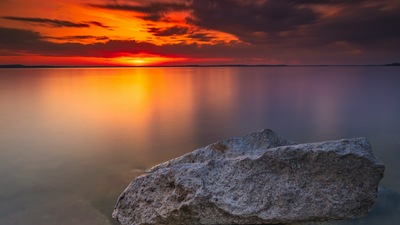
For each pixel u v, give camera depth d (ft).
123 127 63.57
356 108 85.76
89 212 24.90
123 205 22.97
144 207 22.07
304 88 153.99
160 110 87.56
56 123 67.72
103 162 38.91
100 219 23.75
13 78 256.73
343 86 162.50
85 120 71.67
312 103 98.27
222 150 27.27
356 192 20.08
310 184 20.54
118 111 85.66
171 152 44.42
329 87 157.69
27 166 37.14
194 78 282.77
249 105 96.43
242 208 19.94
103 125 65.67
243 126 65.05
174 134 57.16
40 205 26.30
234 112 83.35
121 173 34.68
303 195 20.22
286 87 162.20
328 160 20.63
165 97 120.37
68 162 38.83
